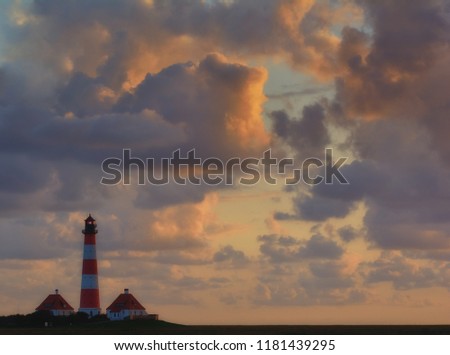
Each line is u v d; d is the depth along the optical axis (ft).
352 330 584.40
